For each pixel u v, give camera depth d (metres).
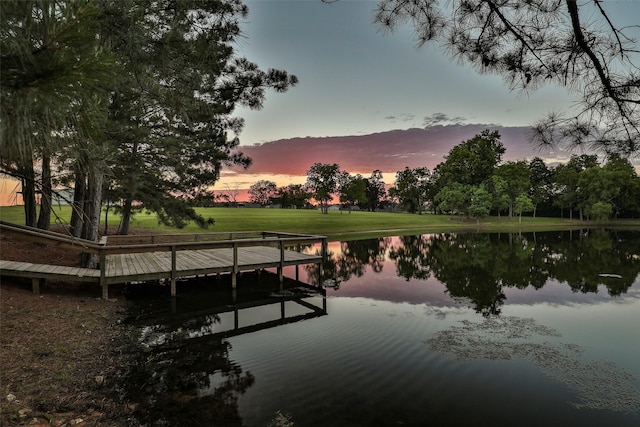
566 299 9.53
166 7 4.74
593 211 52.28
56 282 9.00
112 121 7.75
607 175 51.91
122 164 11.21
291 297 9.50
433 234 32.00
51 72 1.81
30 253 10.92
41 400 3.88
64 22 1.80
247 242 10.08
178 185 16.77
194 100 5.36
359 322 7.45
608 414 4.12
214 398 4.26
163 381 4.65
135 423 3.68
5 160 2.27
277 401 4.23
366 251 20.05
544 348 6.09
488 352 5.89
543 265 15.16
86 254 10.02
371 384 4.72
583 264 15.42
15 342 5.24
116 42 3.22
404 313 8.12
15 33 1.75
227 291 9.87
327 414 3.98
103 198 14.85
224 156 16.38
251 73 10.38
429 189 72.75
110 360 5.19
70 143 2.45
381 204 95.50
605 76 3.06
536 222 54.41
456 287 10.97
